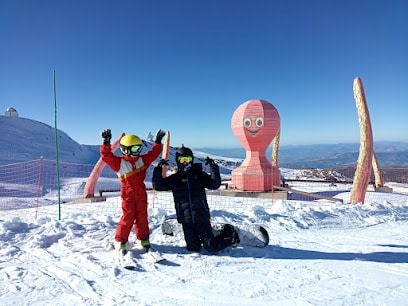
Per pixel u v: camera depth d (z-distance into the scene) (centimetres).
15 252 456
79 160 5012
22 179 2369
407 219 705
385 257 450
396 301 317
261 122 1184
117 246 447
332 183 1616
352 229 619
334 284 358
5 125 5341
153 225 591
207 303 312
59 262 419
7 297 323
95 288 344
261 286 351
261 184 1179
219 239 453
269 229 606
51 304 309
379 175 1459
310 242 523
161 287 347
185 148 479
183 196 465
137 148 459
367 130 936
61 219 614
